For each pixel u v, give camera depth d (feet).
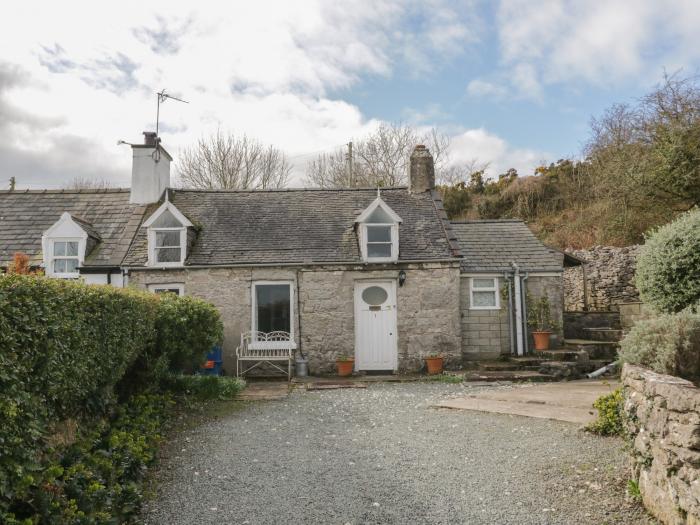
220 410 31.45
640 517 15.37
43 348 14.62
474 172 118.01
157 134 57.98
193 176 110.93
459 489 17.99
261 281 49.55
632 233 70.44
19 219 55.52
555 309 54.49
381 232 51.78
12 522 11.00
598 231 77.15
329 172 128.06
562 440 22.85
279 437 25.12
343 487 18.33
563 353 49.32
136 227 52.80
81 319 17.47
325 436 25.34
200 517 15.90
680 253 27.30
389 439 24.58
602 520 15.39
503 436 24.18
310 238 51.96
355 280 50.11
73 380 17.13
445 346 49.55
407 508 16.53
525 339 53.93
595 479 18.25
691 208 62.90
